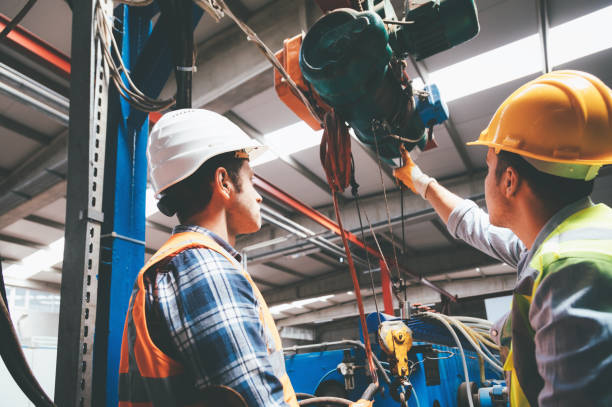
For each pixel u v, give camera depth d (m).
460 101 6.25
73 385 1.16
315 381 2.70
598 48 5.09
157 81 1.81
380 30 1.20
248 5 4.79
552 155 0.76
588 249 0.61
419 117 1.57
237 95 5.02
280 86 1.51
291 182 8.42
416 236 11.70
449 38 1.33
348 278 14.39
